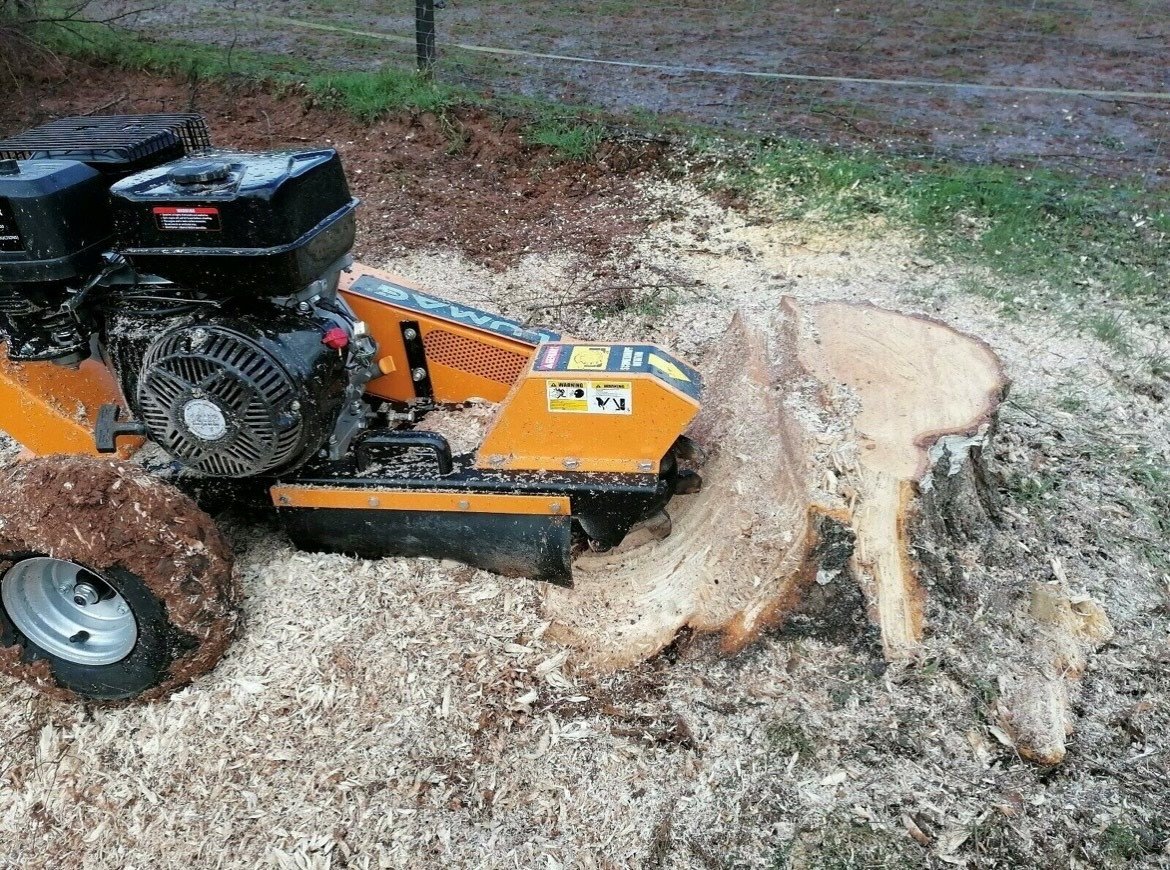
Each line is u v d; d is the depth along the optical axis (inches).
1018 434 158.4
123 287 118.9
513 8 404.5
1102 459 154.3
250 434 112.6
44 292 114.6
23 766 109.9
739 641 116.6
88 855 101.2
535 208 257.0
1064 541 135.7
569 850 99.5
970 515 126.3
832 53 345.7
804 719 110.1
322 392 115.8
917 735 107.9
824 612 114.3
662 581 125.1
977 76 322.0
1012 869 97.0
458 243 240.1
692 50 348.5
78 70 363.6
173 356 110.0
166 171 109.8
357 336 124.0
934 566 115.4
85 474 105.7
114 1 426.3
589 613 123.0
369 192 266.7
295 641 118.5
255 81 333.7
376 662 116.1
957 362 132.9
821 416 121.8
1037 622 118.5
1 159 117.6
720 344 167.6
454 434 132.7
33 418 130.2
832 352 135.6
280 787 105.2
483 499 120.7
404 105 301.7
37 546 104.6
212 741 109.5
